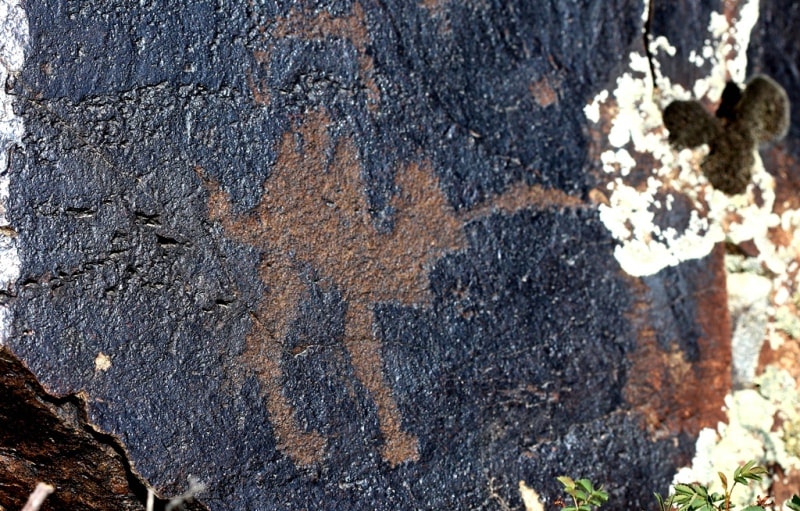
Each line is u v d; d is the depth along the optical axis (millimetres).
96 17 897
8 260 871
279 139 926
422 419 941
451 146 964
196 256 904
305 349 921
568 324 979
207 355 902
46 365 872
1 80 880
